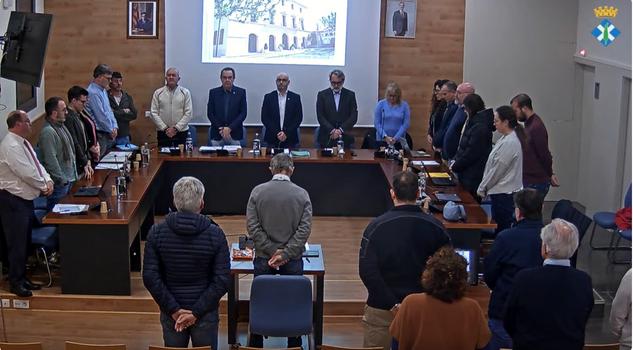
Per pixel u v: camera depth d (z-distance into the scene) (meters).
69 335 7.17
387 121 10.51
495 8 11.39
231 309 6.80
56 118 8.31
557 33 11.41
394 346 5.00
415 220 5.18
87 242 7.51
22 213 7.48
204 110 11.38
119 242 7.52
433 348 4.36
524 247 5.41
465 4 11.39
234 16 11.23
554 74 11.48
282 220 6.43
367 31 11.32
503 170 8.05
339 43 11.34
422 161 9.69
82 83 11.38
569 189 11.66
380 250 5.18
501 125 8.14
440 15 11.41
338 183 10.10
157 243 5.29
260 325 5.98
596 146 10.88
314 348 6.74
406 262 5.17
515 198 5.58
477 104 8.65
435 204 8.06
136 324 7.38
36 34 7.83
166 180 9.95
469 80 11.53
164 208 10.00
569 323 4.65
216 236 5.30
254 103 11.40
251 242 7.02
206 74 11.30
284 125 10.62
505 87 11.53
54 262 8.29
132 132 11.52
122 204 7.89
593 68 11.05
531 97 11.54
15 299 7.55
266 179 10.02
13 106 9.62
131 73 11.39
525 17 11.40
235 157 9.90
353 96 10.70
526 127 8.66
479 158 8.61
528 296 4.68
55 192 8.32
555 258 4.70
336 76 10.59
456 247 7.58
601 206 10.73
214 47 11.27
